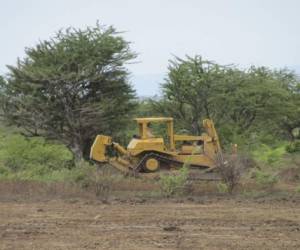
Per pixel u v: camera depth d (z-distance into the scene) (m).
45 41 95.06
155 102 100.19
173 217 34.34
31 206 38.88
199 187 47.06
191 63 98.88
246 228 30.94
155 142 63.94
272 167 64.12
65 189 45.69
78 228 31.02
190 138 65.31
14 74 90.62
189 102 98.56
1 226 31.70
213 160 55.69
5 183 48.56
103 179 45.47
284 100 106.19
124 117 94.19
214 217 34.28
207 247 26.38
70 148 91.56
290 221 32.91
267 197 43.56
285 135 122.25
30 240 27.98
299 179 56.97
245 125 101.19
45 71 88.56
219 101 97.81
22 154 67.88
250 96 99.75
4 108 91.75
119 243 27.17
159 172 61.12
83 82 90.81
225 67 100.19
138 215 35.06
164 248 26.16
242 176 51.44
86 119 90.62
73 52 92.25
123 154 64.12
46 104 90.19
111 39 93.88
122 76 94.75
